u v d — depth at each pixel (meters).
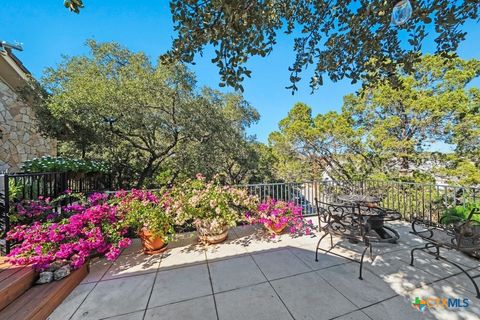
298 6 1.98
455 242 2.27
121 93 5.41
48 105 5.27
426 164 7.42
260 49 1.67
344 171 8.98
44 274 2.03
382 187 5.00
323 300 1.89
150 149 7.46
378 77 2.22
